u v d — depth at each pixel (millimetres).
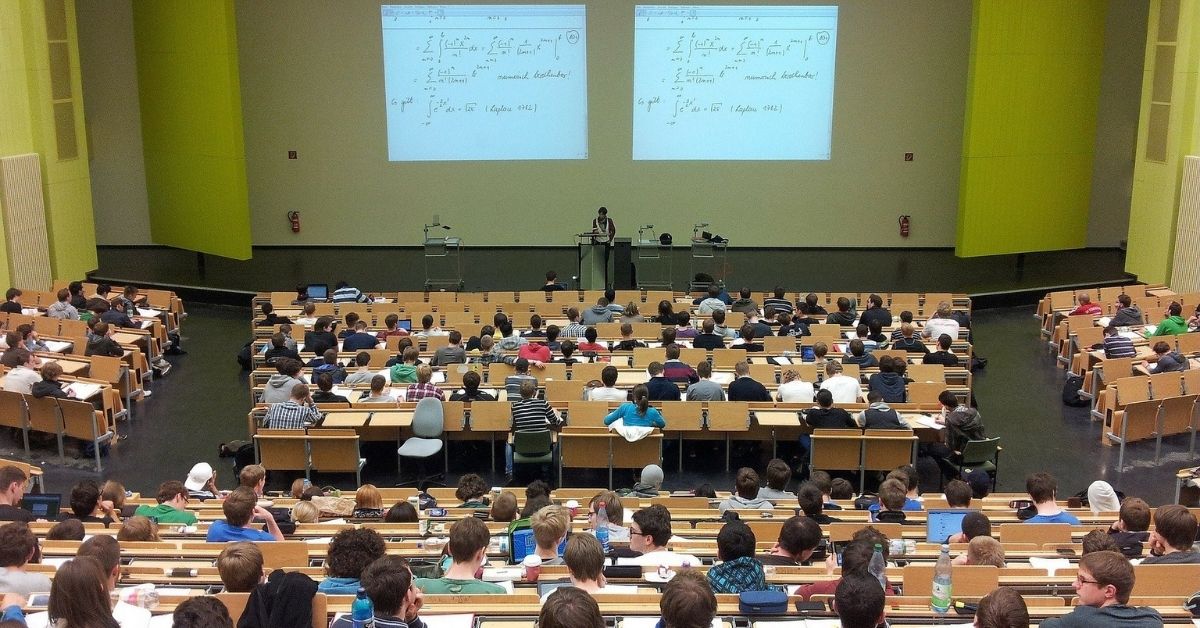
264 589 5289
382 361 14711
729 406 12578
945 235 25531
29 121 20078
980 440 12164
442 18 24141
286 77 24516
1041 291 22219
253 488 9414
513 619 5895
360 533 6512
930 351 15617
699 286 21312
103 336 15273
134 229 25797
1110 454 14023
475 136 24812
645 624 5879
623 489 10844
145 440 14227
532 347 14531
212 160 22828
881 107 24688
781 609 5914
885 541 7008
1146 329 16578
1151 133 21234
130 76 24844
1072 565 7469
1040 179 23750
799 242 25438
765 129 24781
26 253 19812
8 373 13273
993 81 22922
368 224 25328
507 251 25172
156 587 6660
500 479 12938
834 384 13055
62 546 7438
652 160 24891
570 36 24219
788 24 24188
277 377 13008
